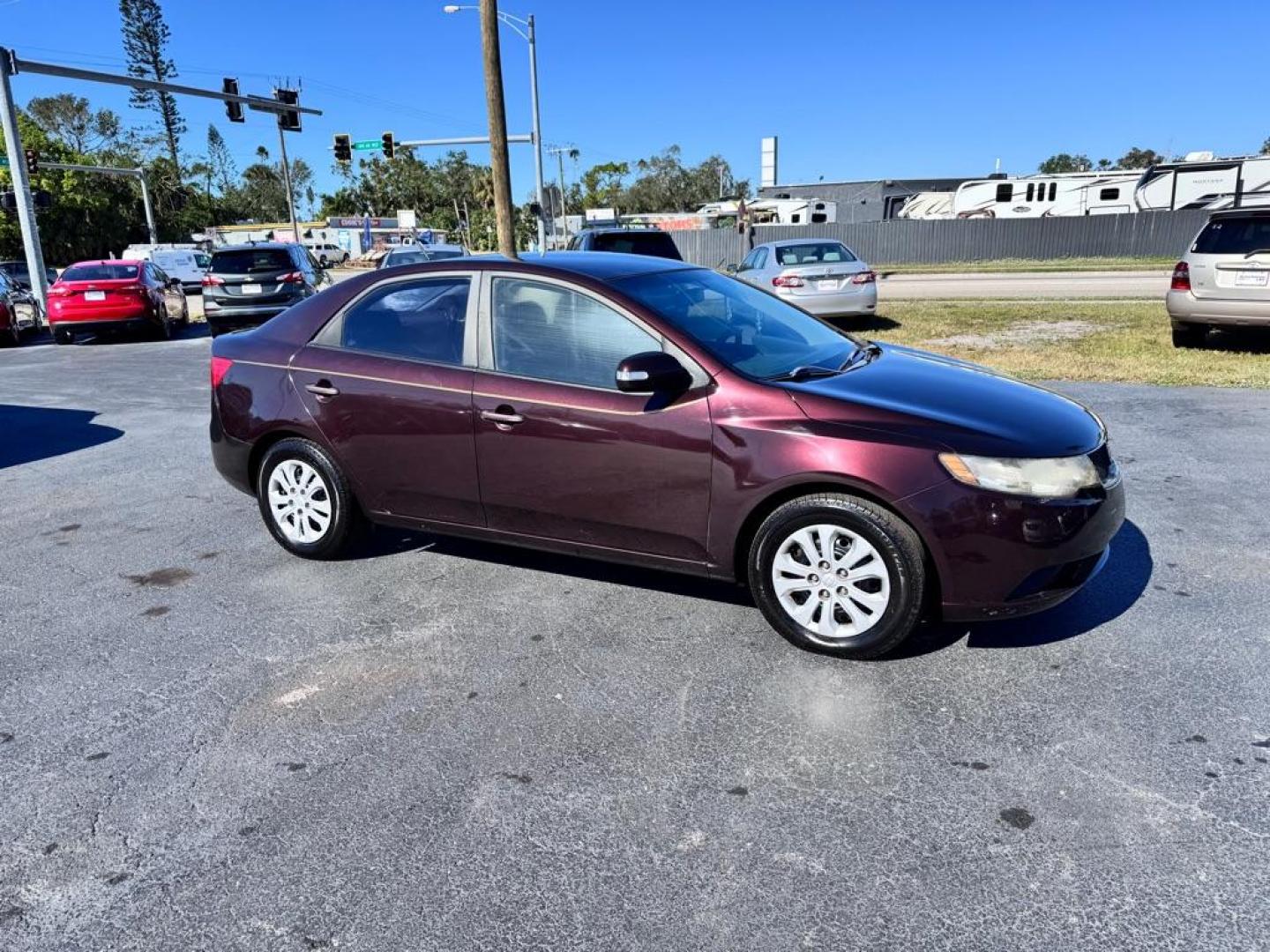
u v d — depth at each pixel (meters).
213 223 85.56
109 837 2.66
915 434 3.35
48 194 21.28
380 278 4.48
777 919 2.29
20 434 8.23
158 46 81.38
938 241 34.31
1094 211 34.19
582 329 3.92
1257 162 29.55
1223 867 2.41
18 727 3.26
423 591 4.38
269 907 2.38
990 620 3.39
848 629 3.53
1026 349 10.83
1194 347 10.47
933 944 2.20
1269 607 3.89
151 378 11.60
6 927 2.33
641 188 98.81
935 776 2.84
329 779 2.91
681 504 3.71
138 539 5.26
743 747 3.03
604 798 2.78
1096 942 2.18
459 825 2.68
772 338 4.14
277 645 3.85
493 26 20.12
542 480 3.98
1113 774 2.81
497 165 20.89
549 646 3.78
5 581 4.66
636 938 2.24
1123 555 4.50
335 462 4.56
